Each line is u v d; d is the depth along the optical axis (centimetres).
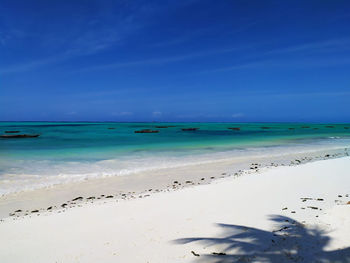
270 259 512
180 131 7231
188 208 847
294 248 552
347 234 603
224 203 888
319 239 589
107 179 1422
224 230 661
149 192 1165
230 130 8212
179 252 558
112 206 912
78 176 1477
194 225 702
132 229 692
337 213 742
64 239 650
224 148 2905
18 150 2647
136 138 4491
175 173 1570
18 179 1394
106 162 1934
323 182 1148
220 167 1752
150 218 769
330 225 663
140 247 589
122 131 7056
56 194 1159
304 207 822
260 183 1159
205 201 917
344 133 6744
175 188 1216
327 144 3453
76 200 1080
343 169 1432
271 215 761
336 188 1044
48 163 1872
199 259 525
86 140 4009
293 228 658
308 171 1395
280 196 952
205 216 767
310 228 653
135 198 1023
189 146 3109
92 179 1419
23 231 714
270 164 1856
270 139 4347
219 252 551
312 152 2545
